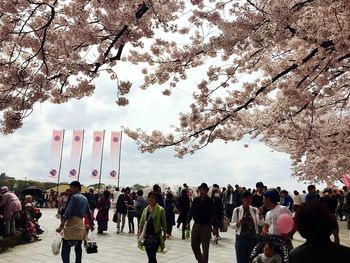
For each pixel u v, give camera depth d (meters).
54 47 6.04
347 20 6.39
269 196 5.63
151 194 7.14
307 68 7.80
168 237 13.77
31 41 5.90
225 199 19.19
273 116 9.65
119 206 15.20
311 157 14.68
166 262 9.07
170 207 13.89
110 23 5.81
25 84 6.06
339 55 6.80
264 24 6.41
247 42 7.07
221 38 6.78
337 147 12.09
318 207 2.41
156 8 5.96
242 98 9.52
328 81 8.93
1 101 5.99
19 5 5.31
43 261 8.91
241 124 10.47
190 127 9.97
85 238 7.10
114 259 9.39
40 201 29.84
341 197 17.00
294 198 19.14
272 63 9.20
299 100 8.77
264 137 11.98
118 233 14.98
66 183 36.78
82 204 7.11
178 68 8.48
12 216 11.40
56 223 18.22
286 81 8.95
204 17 7.01
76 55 6.01
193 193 21.47
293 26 6.40
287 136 11.32
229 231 16.88
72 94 7.23
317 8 6.28
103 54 6.05
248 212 6.59
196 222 7.64
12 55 5.91
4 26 5.52
